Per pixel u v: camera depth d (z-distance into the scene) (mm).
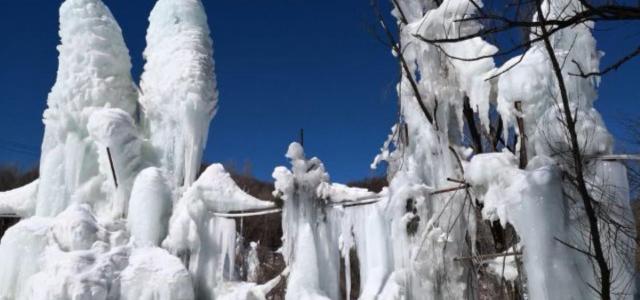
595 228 6250
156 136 12422
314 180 9875
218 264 10844
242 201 10797
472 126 9812
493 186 7516
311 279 9375
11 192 13688
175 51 12461
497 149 9703
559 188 7000
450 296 8523
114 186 11883
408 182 8875
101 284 9641
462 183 8141
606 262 6445
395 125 9328
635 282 7047
